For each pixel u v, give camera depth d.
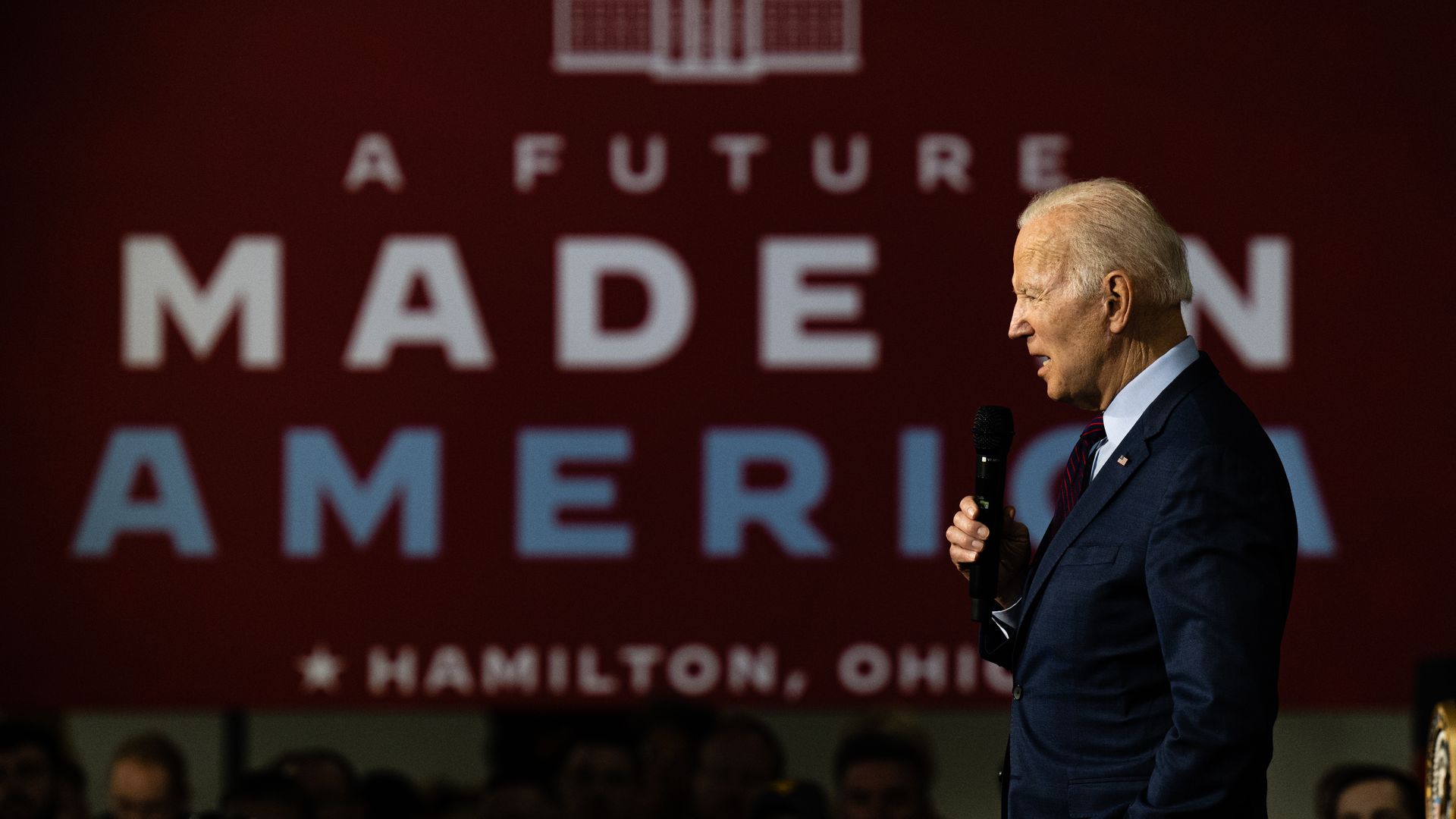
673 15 14.34
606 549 14.16
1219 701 5.80
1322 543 13.87
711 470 14.17
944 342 14.15
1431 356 13.89
